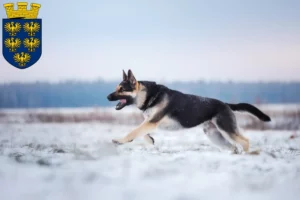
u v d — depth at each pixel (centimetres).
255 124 2830
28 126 2875
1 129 2492
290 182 636
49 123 3338
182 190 559
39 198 492
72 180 610
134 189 555
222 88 9881
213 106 1148
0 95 8225
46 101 8475
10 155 958
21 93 8406
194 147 1310
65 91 8975
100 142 1419
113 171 715
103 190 545
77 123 3325
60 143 1441
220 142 1188
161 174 686
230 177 673
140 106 1173
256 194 541
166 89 1169
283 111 3812
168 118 1145
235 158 933
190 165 810
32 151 1090
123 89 1169
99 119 3631
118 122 3319
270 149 1255
